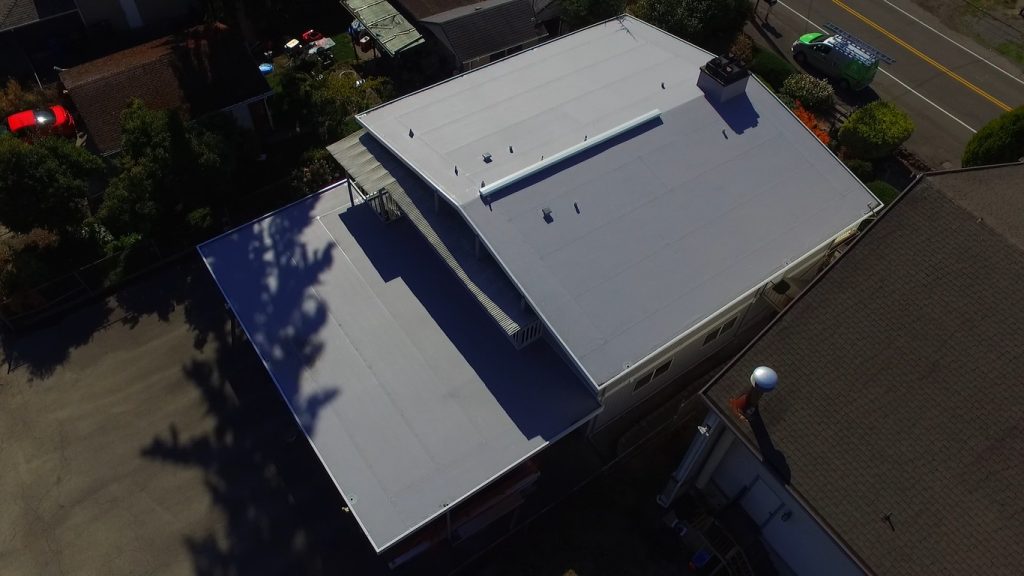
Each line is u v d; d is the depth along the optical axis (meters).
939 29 45.31
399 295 27.23
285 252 28.64
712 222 26.80
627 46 33.97
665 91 30.17
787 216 27.73
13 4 39.09
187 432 27.30
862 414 19.50
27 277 29.77
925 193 20.83
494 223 24.73
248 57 36.66
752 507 23.84
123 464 26.41
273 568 24.19
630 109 29.06
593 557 24.50
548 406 24.11
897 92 40.84
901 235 20.67
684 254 25.86
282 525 25.08
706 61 32.38
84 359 29.28
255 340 25.91
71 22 40.44
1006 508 17.44
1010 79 41.88
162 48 36.56
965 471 18.09
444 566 24.25
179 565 24.16
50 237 32.31
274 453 26.81
